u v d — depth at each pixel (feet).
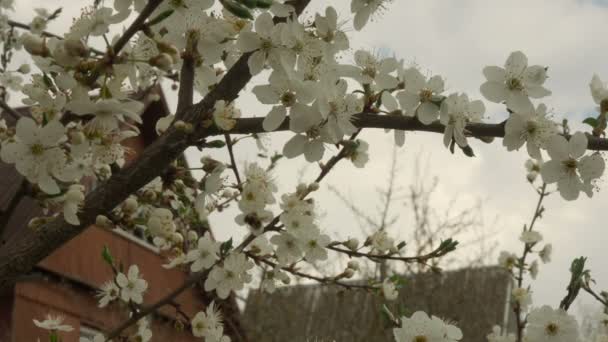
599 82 9.30
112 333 14.05
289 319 49.93
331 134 8.48
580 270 11.37
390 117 8.93
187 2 8.56
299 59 8.85
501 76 9.07
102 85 8.46
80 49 7.73
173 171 9.38
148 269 35.35
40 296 28.84
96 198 8.62
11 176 29.32
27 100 9.18
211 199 11.42
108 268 32.58
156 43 8.07
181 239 14.30
